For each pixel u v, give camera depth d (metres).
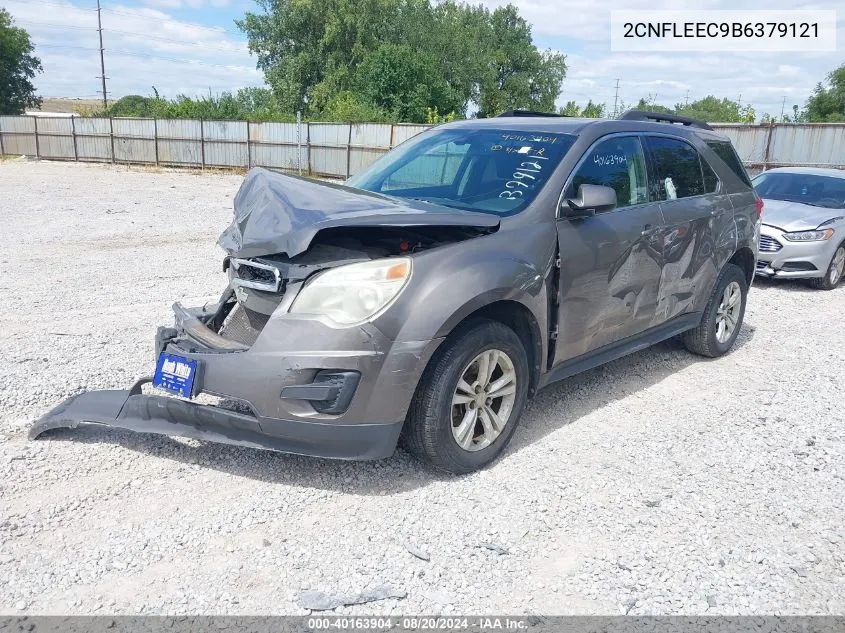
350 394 3.21
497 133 4.64
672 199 5.00
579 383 5.19
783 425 4.52
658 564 3.00
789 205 9.66
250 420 3.32
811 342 6.54
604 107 39.38
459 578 2.86
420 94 46.19
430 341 3.28
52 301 7.07
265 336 3.29
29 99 61.09
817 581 2.93
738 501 3.54
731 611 2.72
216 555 2.95
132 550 2.96
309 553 2.99
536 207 3.96
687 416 4.63
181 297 7.44
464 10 71.00
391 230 3.54
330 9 56.88
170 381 3.55
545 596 2.78
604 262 4.25
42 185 21.62
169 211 15.61
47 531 3.06
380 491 3.51
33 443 3.87
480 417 3.70
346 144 28.55
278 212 3.46
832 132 19.48
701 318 5.61
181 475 3.59
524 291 3.68
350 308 3.22
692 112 62.38
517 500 3.47
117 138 34.25
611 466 3.87
